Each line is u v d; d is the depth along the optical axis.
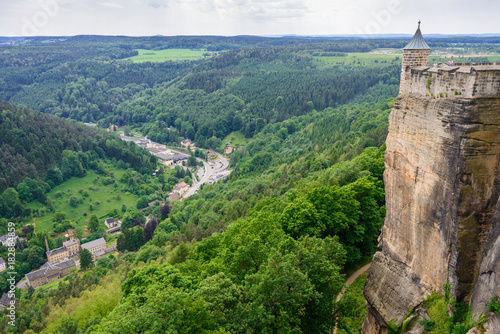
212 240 56.25
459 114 23.86
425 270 27.86
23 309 93.88
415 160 28.28
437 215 26.27
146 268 39.66
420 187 27.86
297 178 107.38
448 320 25.03
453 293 24.95
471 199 24.00
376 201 60.22
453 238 24.77
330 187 56.22
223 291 32.72
